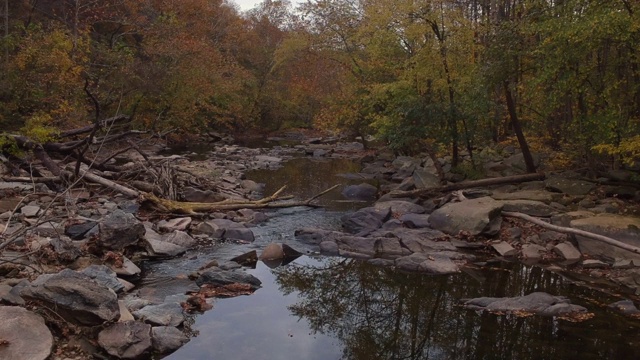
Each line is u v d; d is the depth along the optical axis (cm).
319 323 809
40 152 1442
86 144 1416
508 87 1603
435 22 1688
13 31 2539
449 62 1695
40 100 2095
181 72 2959
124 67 2677
